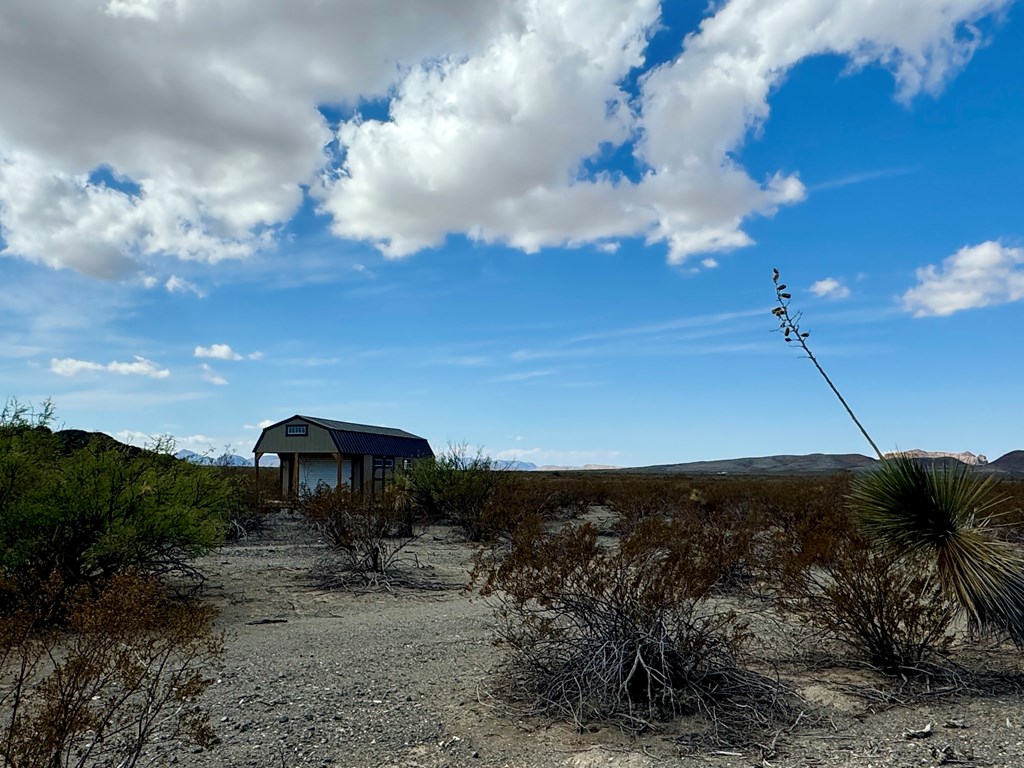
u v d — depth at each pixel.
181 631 3.97
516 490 19.83
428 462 22.92
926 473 6.64
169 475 10.80
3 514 8.30
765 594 9.23
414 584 12.08
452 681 6.26
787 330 7.20
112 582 3.86
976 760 4.41
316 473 27.56
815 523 9.44
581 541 5.93
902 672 6.06
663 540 6.30
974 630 6.62
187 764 4.41
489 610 9.98
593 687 5.33
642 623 5.58
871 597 6.35
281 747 4.70
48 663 6.09
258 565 13.98
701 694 5.36
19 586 6.50
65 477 9.12
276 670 6.68
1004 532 7.90
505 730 5.02
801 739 4.81
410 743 4.80
